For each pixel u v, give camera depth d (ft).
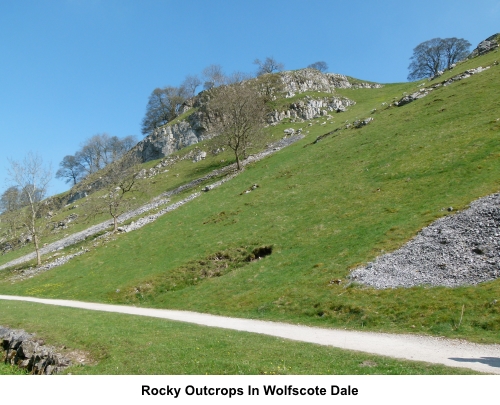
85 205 260.01
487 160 131.64
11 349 90.12
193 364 57.31
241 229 155.53
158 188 292.40
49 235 283.59
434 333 69.62
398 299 82.69
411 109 228.84
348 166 182.91
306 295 96.94
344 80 502.79
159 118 541.75
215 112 383.86
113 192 227.20
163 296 125.59
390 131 206.08
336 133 254.06
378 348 62.95
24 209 257.55
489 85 208.33
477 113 179.01
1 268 235.61
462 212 105.09
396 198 132.77
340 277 98.84
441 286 81.92
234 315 98.99
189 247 154.92
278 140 311.68
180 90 552.41
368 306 83.87
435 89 252.21
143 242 178.50
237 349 62.85
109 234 212.43
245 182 221.66
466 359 55.26
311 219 143.02
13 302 135.44
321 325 83.46
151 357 63.31
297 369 52.54
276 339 69.82
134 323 90.27
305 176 193.57
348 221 130.21
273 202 174.40
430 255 93.30
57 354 76.95
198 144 379.14
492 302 71.61
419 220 110.83
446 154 148.66
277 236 139.03
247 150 305.32
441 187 127.13
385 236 109.91
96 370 62.69
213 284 122.83
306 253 119.85
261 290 108.17
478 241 90.84
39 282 169.58
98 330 84.94
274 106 379.96
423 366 52.19
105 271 158.71
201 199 218.59
